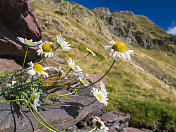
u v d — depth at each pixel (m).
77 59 10.31
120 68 16.72
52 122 1.79
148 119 4.29
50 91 2.62
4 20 3.31
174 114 4.47
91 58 13.80
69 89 3.09
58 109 2.05
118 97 5.76
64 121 1.96
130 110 4.62
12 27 3.31
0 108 1.50
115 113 3.94
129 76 15.08
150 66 39.50
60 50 9.69
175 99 11.82
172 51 82.88
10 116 1.48
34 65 1.54
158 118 4.35
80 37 20.92
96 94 1.65
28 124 1.55
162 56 69.81
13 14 3.13
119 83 11.49
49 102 2.12
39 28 3.49
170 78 38.62
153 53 70.94
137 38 79.00
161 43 85.44
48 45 1.54
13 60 3.32
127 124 3.84
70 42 16.06
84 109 2.40
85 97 3.02
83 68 9.20
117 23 68.56
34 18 3.40
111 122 3.44
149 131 3.91
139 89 11.88
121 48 1.45
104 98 1.69
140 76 18.73
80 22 29.17
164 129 4.06
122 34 67.19
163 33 111.31
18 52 3.30
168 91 17.78
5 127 1.38
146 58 46.09
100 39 26.92
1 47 3.09
